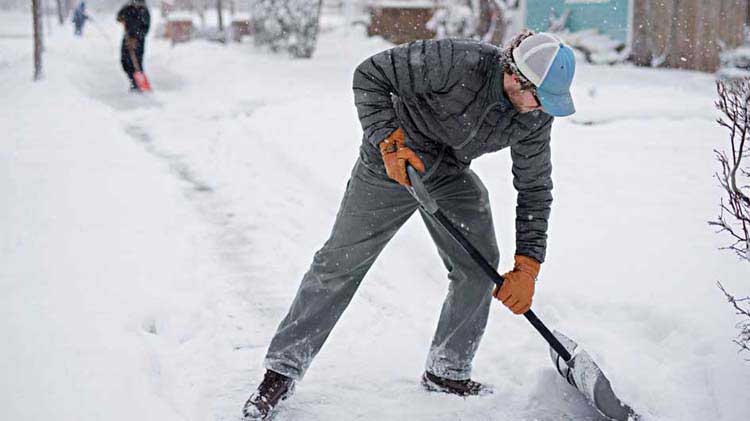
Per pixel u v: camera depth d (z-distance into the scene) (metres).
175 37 23.61
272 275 4.96
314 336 3.29
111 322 3.96
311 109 10.73
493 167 7.47
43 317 3.96
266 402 3.26
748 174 3.36
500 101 2.87
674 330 3.81
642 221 5.57
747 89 3.68
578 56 16.80
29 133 8.47
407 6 21.09
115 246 5.13
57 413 3.09
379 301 4.59
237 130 9.45
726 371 3.37
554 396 3.48
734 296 4.03
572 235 5.30
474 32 19.19
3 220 5.51
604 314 4.12
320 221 6.08
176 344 3.96
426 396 3.52
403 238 5.53
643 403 3.27
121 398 3.23
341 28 24.38
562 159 7.75
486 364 3.83
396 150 2.94
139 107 11.36
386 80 2.95
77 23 25.31
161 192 6.55
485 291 3.35
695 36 15.12
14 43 20.89
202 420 3.27
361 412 3.41
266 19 18.12
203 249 5.38
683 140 8.56
